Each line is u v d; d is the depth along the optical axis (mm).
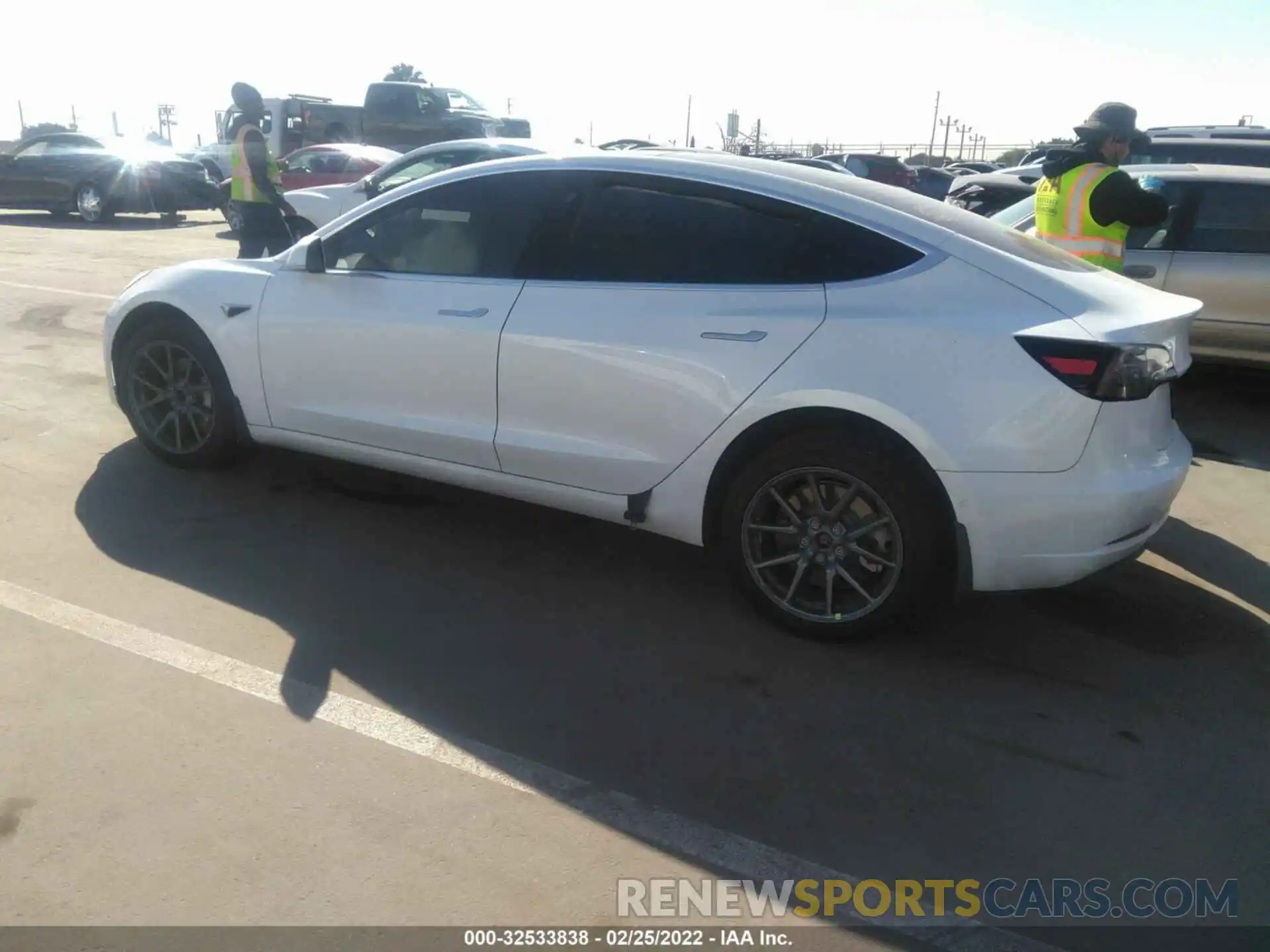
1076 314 3430
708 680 3484
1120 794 2955
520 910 2414
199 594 3891
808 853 2658
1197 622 4066
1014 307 3461
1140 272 7203
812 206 3779
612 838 2678
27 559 4098
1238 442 6684
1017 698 3453
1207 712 3410
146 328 5059
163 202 18891
